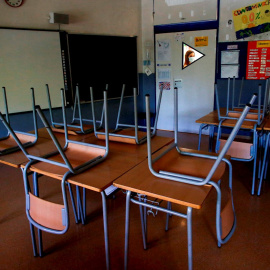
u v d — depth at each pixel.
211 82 4.73
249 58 4.32
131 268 1.72
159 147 1.88
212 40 4.54
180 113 5.18
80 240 2.02
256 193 2.67
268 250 1.86
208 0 4.41
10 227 2.21
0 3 3.27
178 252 1.86
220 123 2.62
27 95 3.68
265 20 4.06
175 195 1.15
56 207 1.44
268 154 2.88
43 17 3.71
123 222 2.23
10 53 3.44
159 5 4.87
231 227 1.38
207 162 1.50
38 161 1.62
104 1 4.45
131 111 5.30
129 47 4.96
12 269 1.75
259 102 2.43
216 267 1.71
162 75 5.17
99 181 1.33
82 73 4.31
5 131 3.54
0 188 2.92
